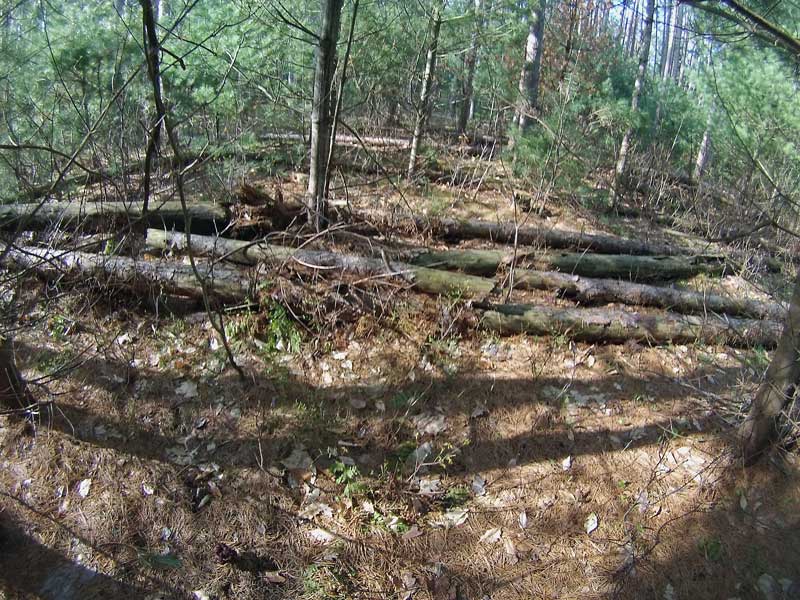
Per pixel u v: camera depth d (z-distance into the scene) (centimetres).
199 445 432
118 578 367
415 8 881
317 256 557
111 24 686
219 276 521
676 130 1266
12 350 399
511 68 1077
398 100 1090
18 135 588
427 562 397
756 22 389
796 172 777
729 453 462
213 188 706
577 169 892
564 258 662
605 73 1273
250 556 386
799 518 434
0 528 373
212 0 768
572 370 525
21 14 537
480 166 1004
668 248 755
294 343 502
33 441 416
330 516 410
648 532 425
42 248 505
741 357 561
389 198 793
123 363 468
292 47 841
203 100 703
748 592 402
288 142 905
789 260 758
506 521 421
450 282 557
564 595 390
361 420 463
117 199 596
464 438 462
